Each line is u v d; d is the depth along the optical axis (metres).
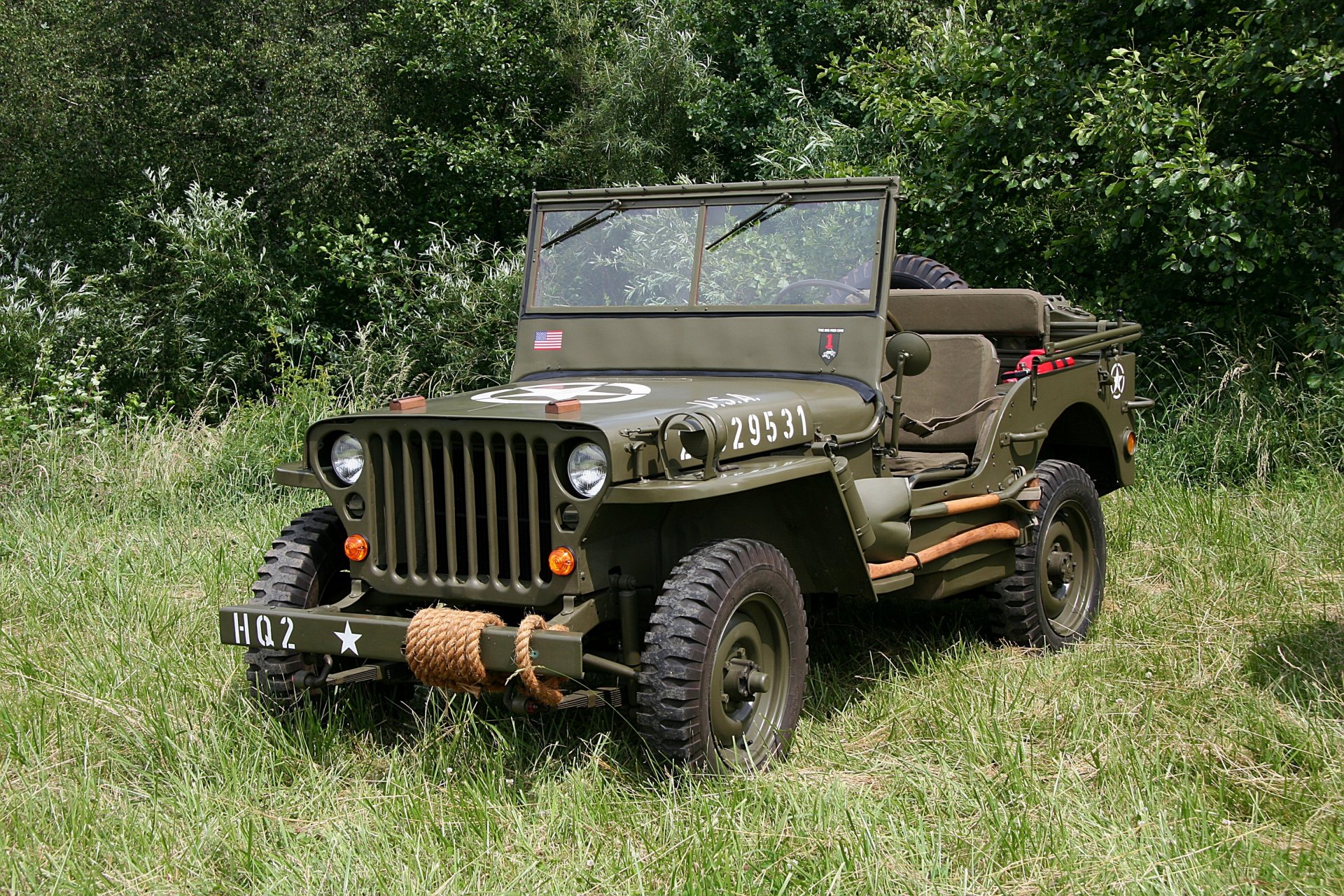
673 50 13.58
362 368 11.28
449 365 11.73
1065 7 9.34
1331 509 6.90
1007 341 5.72
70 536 7.06
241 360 12.45
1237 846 3.32
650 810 3.60
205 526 7.43
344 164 13.16
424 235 13.84
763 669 4.05
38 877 3.31
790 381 4.62
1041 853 3.27
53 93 12.94
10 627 5.59
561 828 3.50
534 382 4.84
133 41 13.41
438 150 13.77
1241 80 8.39
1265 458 7.81
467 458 3.75
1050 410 5.40
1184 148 8.07
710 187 4.96
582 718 4.29
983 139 9.34
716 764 3.72
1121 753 3.89
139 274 12.65
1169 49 8.99
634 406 3.96
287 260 13.63
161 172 12.86
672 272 4.96
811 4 13.99
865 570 4.24
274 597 4.09
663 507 3.96
